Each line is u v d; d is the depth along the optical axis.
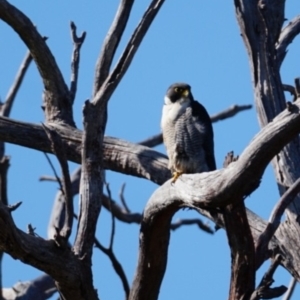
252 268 9.30
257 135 8.42
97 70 12.27
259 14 12.88
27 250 9.93
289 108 8.16
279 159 12.06
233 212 9.09
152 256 10.93
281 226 11.59
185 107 13.40
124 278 11.45
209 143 13.36
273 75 12.71
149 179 13.41
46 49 13.43
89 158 11.36
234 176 8.70
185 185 9.59
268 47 12.84
